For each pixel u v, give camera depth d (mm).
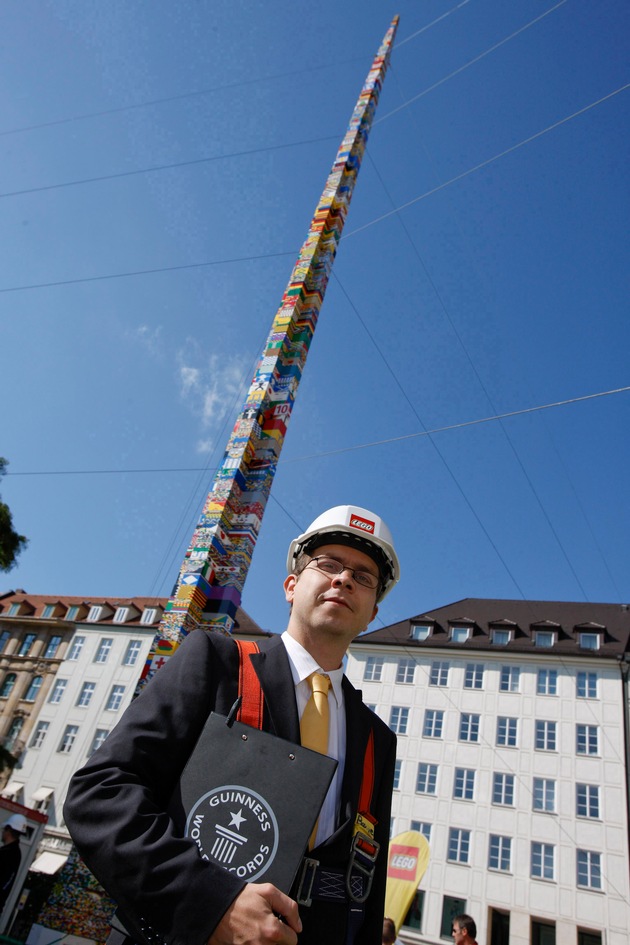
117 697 38594
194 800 1425
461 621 36469
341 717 2012
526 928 25922
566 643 33531
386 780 2072
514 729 30891
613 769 28469
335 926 1484
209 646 1831
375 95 7848
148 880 1264
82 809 1406
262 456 4207
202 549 3658
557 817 28047
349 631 2111
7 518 14586
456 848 28469
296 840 1344
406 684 33844
